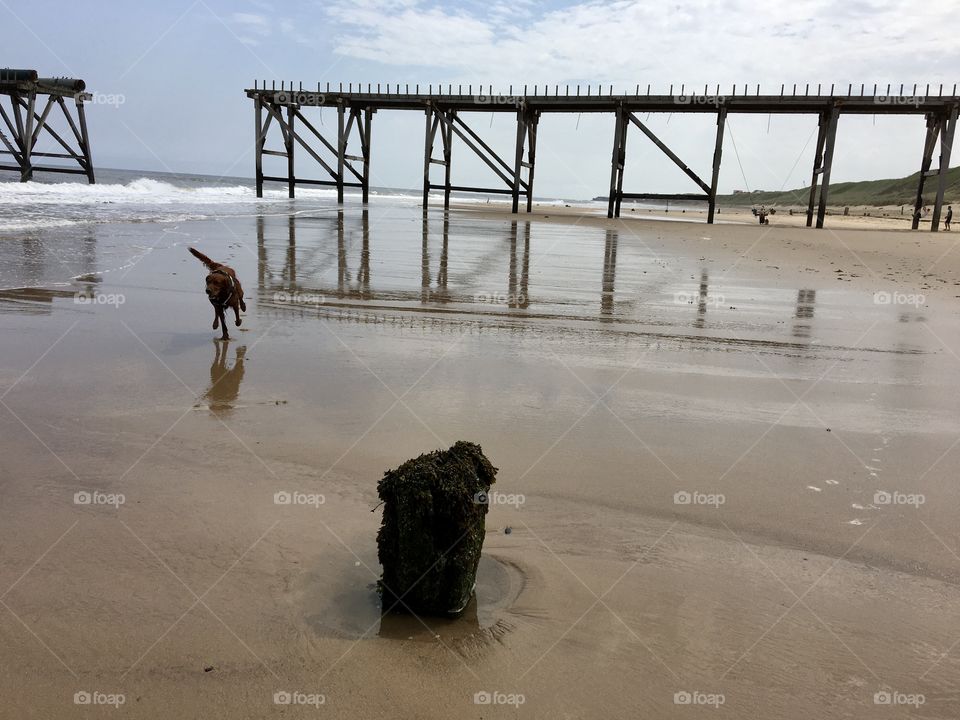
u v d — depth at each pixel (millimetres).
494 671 2344
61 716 2078
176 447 4215
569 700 2219
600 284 11555
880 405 5547
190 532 3205
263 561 2980
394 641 2482
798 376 6375
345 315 8461
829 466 4238
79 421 4598
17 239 13180
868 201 87812
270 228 18375
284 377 5793
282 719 2094
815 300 10633
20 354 6172
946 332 8555
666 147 31344
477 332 7793
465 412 5035
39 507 3391
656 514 3555
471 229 21703
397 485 2598
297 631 2516
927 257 17797
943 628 2676
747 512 3598
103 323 7531
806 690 2305
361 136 36969
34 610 2582
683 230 25828
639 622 2648
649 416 5086
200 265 11578
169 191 36438
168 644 2414
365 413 4945
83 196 26172
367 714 2125
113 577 2816
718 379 6176
